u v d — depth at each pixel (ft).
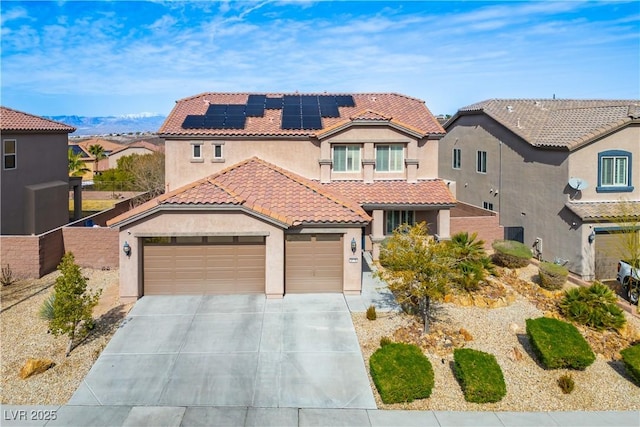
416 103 105.70
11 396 44.68
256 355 52.21
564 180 84.07
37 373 47.98
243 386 46.91
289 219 66.49
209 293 68.28
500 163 105.40
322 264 69.62
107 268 82.23
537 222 92.07
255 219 66.54
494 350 53.83
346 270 68.64
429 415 43.21
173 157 90.22
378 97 107.55
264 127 91.61
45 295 68.64
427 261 54.39
